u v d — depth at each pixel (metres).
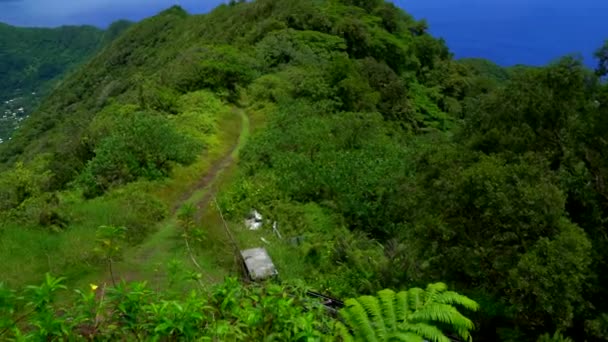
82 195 16.25
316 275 12.05
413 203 11.46
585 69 10.85
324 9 52.25
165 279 9.93
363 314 4.82
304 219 15.38
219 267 11.27
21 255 10.53
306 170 18.03
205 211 15.86
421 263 11.01
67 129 50.91
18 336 3.42
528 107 10.84
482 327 9.70
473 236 9.70
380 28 53.88
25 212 13.33
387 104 37.56
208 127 24.34
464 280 10.20
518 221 9.02
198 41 61.53
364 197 16.66
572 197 10.52
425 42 59.44
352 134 22.23
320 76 31.70
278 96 29.47
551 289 8.30
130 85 61.91
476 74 68.75
